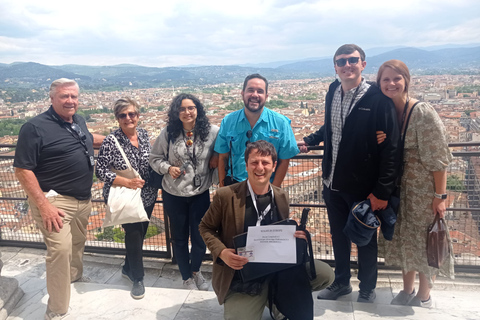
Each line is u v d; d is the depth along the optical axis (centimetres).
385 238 247
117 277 341
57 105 254
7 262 365
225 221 216
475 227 319
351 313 251
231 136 281
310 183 338
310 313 215
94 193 395
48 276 247
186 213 305
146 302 266
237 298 219
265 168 201
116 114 285
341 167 255
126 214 272
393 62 229
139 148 301
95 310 258
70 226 280
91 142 285
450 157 230
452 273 248
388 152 232
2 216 401
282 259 205
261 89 264
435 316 244
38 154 249
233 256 203
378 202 241
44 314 256
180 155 289
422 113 229
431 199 240
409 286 274
